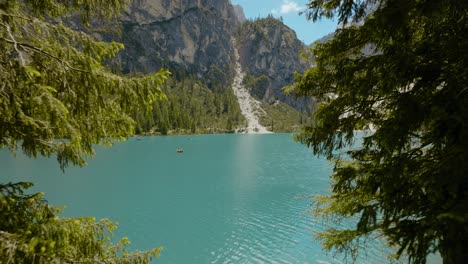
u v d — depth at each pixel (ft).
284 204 112.98
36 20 14.85
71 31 16.21
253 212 103.96
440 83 17.22
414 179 17.03
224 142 406.41
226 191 133.39
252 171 183.42
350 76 19.51
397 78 16.70
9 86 13.30
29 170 173.78
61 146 17.15
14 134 14.75
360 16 18.10
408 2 15.08
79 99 15.99
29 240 12.77
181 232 86.48
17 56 13.17
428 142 17.98
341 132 21.36
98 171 180.04
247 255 72.43
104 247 20.36
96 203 113.19
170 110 577.02
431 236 15.99
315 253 72.28
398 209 18.53
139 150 297.94
